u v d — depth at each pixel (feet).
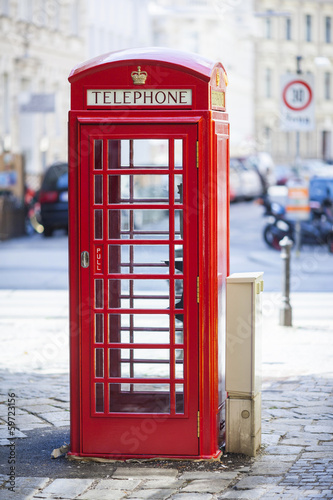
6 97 136.15
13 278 66.39
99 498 20.51
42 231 104.27
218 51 220.02
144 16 203.31
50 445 24.82
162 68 22.61
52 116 150.82
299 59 62.75
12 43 135.44
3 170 102.83
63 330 43.93
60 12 151.64
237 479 21.68
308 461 23.03
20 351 38.68
